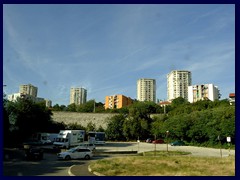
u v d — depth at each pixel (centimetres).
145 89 18000
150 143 7469
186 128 7112
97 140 6284
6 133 4866
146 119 8819
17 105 5884
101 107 12800
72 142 4862
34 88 12212
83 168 2402
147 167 2309
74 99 16462
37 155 3278
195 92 15988
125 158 3136
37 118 6331
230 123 6122
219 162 2734
